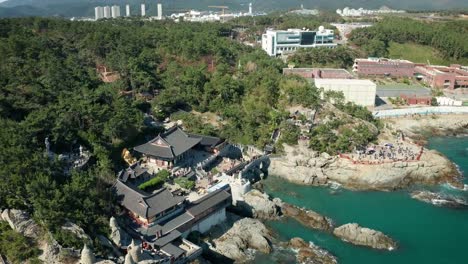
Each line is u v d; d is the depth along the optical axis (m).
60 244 71.12
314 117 146.50
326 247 90.62
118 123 112.31
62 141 103.56
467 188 117.56
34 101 111.50
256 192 107.25
